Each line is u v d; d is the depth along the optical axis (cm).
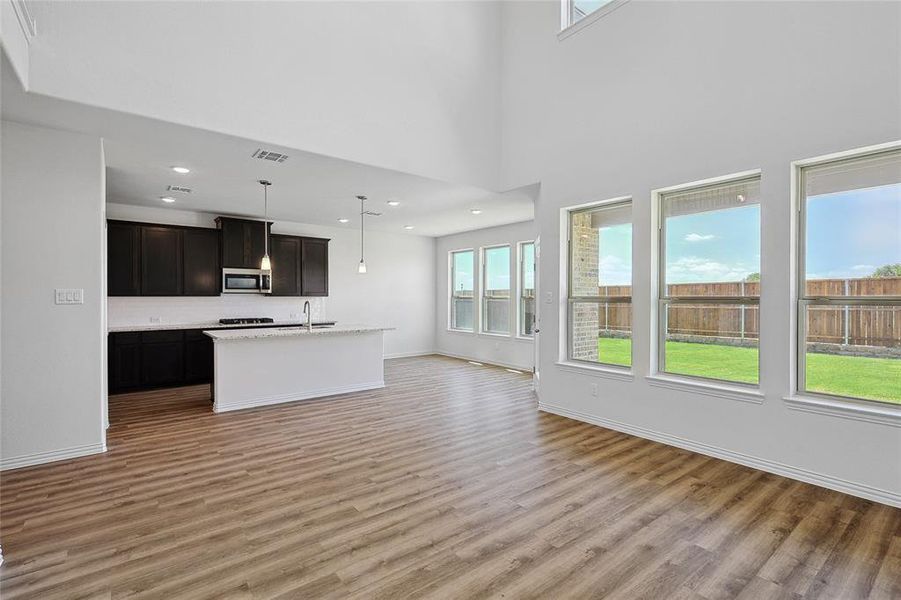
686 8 360
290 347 527
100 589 190
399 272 898
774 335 313
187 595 186
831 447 288
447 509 262
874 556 215
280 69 370
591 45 432
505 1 529
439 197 563
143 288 595
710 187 362
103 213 363
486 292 834
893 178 275
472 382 638
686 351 378
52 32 278
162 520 249
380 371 603
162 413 472
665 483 298
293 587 192
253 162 416
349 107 409
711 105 345
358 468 325
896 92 262
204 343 624
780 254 310
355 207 628
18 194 317
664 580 198
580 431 414
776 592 190
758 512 259
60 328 334
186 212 658
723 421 341
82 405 345
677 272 383
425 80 462
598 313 446
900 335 272
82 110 297
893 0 263
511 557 215
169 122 320
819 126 291
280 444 376
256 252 689
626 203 422
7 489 287
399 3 443
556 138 468
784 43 306
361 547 223
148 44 312
